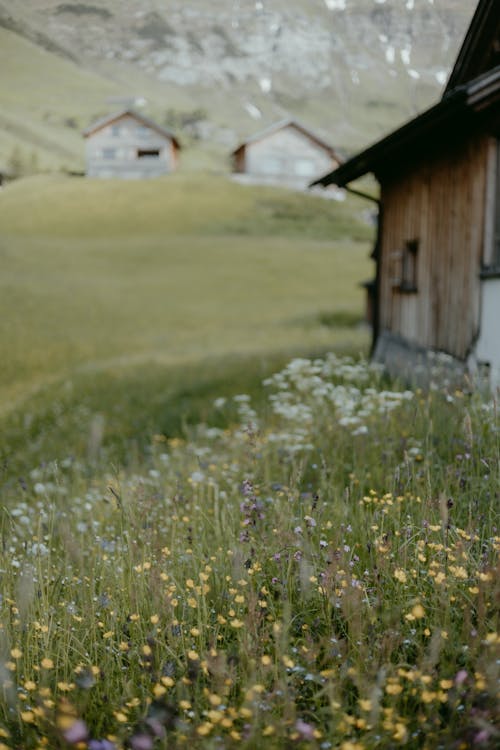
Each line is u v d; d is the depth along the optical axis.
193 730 2.38
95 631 3.11
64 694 2.77
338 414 7.23
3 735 2.46
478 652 2.70
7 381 19.80
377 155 10.69
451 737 2.32
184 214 56.66
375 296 13.89
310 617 3.15
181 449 8.83
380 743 2.37
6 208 54.94
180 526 4.36
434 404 6.79
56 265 43.38
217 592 3.40
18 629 3.05
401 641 2.82
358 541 3.85
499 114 8.26
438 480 4.73
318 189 67.56
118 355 24.48
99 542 3.99
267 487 5.06
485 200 8.80
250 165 67.94
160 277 42.19
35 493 6.82
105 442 11.37
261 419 8.97
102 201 57.69
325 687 2.43
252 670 2.59
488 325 8.73
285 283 41.56
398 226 12.36
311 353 17.67
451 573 3.16
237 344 25.66
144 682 2.79
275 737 2.33
